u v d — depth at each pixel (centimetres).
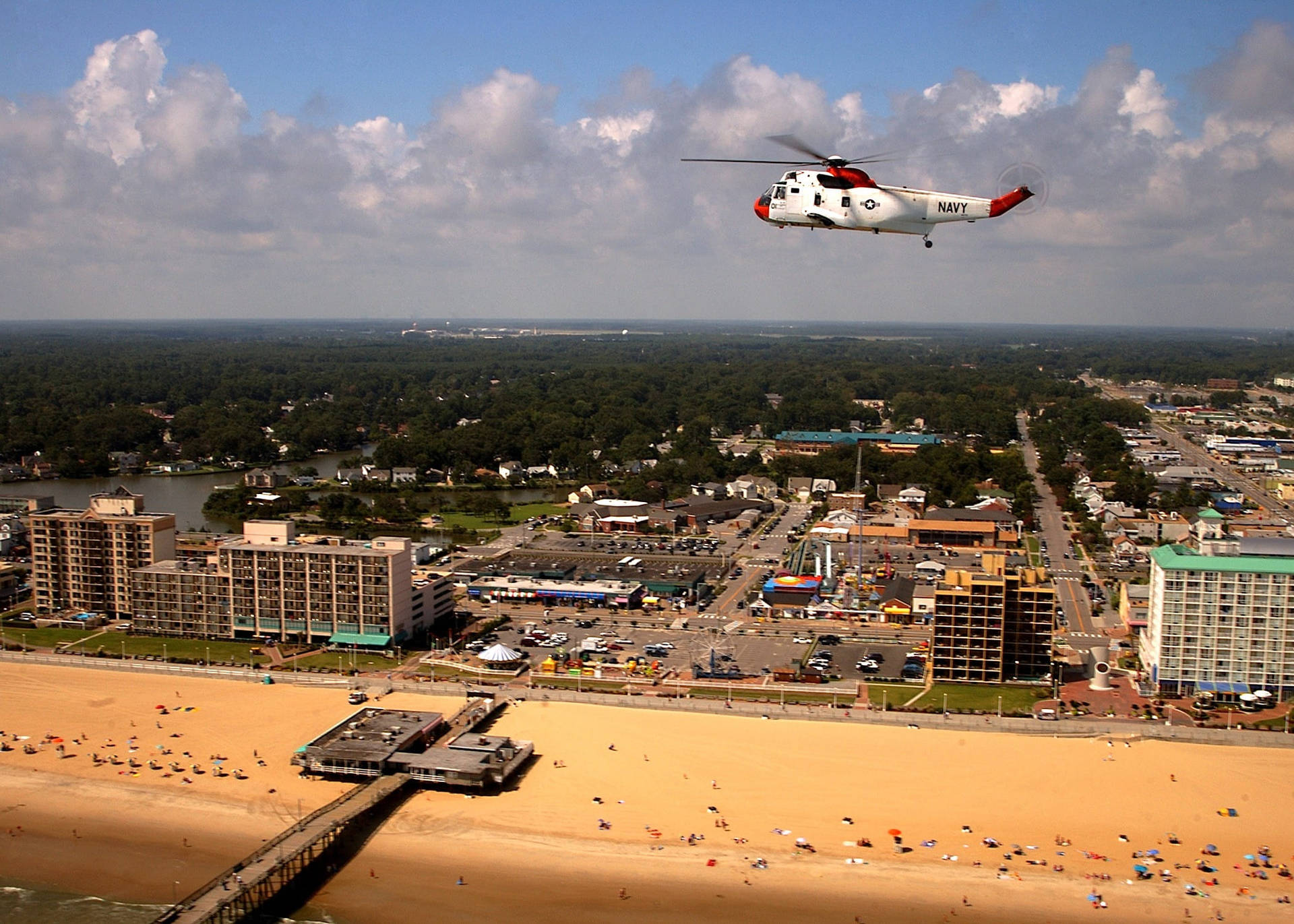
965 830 18825
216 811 19650
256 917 16575
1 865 17975
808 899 16875
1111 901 16712
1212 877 17325
